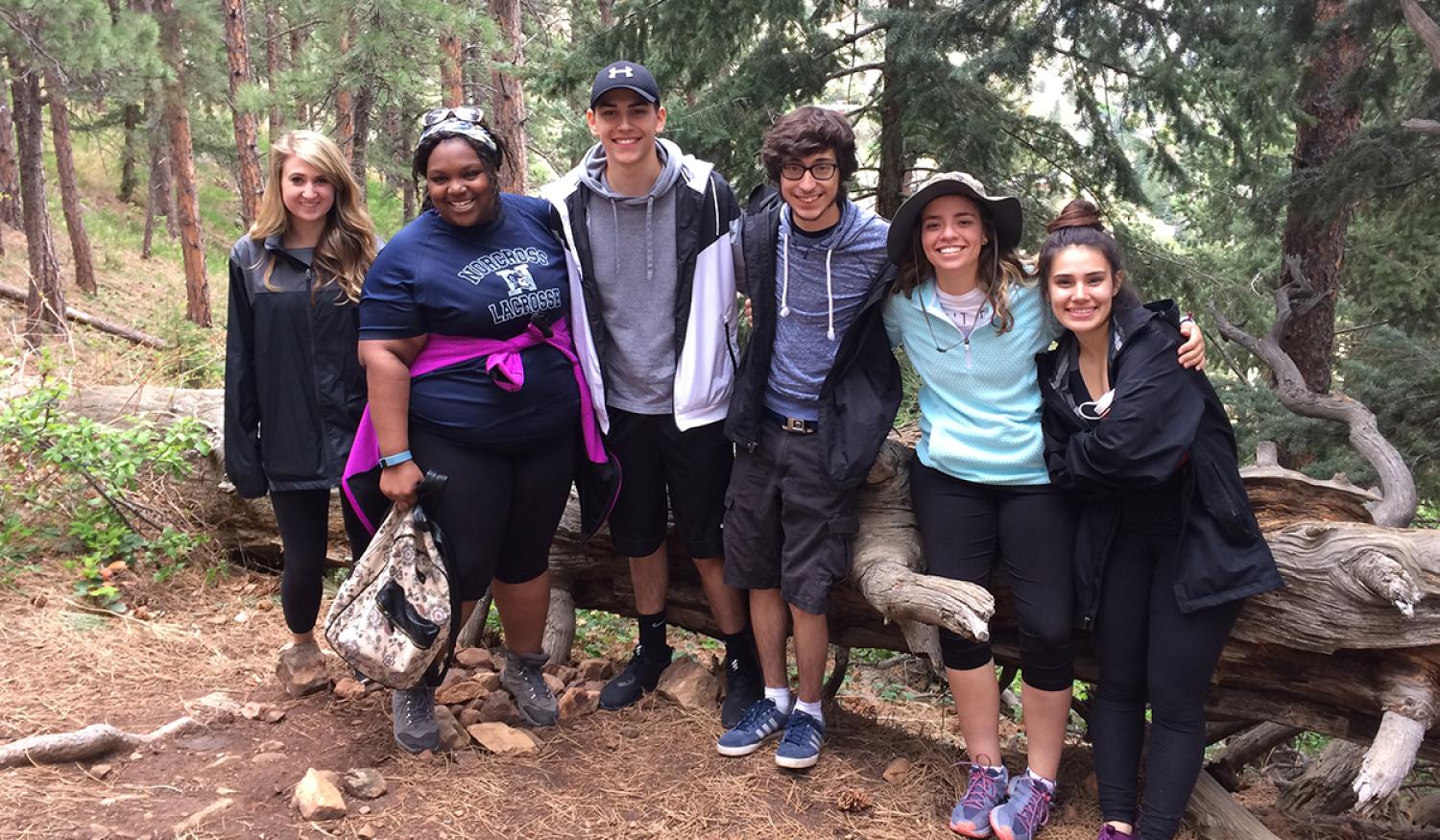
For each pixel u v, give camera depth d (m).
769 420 3.27
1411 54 7.98
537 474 3.26
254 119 15.90
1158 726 2.96
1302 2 6.88
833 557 3.25
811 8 8.23
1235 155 8.67
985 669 3.17
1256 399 7.63
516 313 3.05
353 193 3.43
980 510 3.14
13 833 2.65
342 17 13.27
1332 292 9.02
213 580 4.93
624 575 4.44
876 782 3.33
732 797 3.17
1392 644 2.99
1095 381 2.97
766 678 3.54
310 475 3.42
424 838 2.84
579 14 9.80
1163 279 8.95
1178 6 7.48
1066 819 3.21
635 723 3.67
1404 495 4.50
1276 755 5.83
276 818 2.87
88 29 12.62
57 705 3.45
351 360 3.43
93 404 5.88
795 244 3.14
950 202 2.90
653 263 3.27
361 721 3.49
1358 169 7.04
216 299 20.14
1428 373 7.28
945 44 7.44
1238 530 2.80
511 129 12.69
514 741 3.38
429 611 3.00
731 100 7.93
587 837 2.92
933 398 3.23
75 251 17.27
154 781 3.00
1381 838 3.89
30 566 4.60
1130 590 2.98
